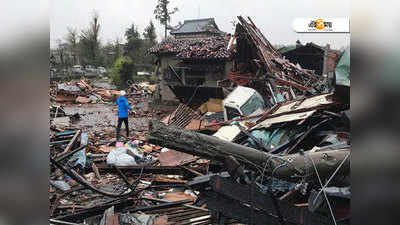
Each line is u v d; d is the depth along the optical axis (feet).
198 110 38.68
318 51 48.08
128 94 71.26
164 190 17.69
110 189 17.08
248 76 42.19
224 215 10.71
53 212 13.57
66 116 44.60
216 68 48.49
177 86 40.93
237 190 10.21
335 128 19.15
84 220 13.17
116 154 21.90
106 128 39.70
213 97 40.37
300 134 19.77
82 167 20.15
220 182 10.32
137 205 15.03
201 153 10.73
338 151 10.90
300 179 11.08
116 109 61.62
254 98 32.22
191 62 51.75
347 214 10.43
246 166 11.08
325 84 30.12
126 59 74.33
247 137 22.77
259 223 10.03
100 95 71.97
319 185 11.48
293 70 38.73
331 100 20.44
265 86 37.76
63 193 15.76
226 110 32.24
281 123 21.36
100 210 13.76
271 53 42.22
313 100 23.45
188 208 13.80
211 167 19.51
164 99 54.65
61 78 75.77
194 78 51.52
